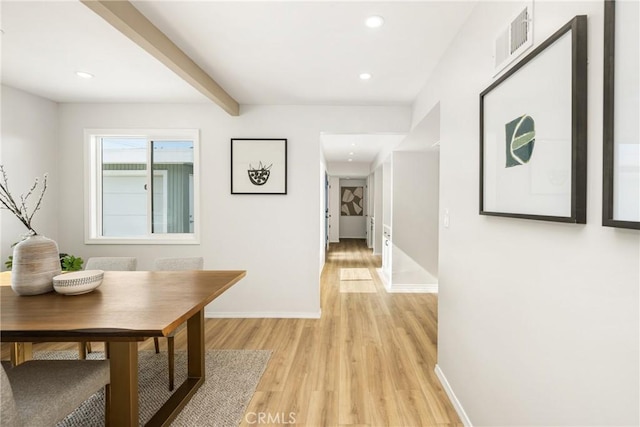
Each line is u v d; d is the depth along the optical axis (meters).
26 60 2.59
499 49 1.46
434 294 4.78
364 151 6.90
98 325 1.35
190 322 2.30
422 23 1.98
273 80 2.97
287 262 3.76
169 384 2.23
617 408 0.85
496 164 1.46
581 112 0.94
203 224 3.77
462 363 1.94
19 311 1.54
